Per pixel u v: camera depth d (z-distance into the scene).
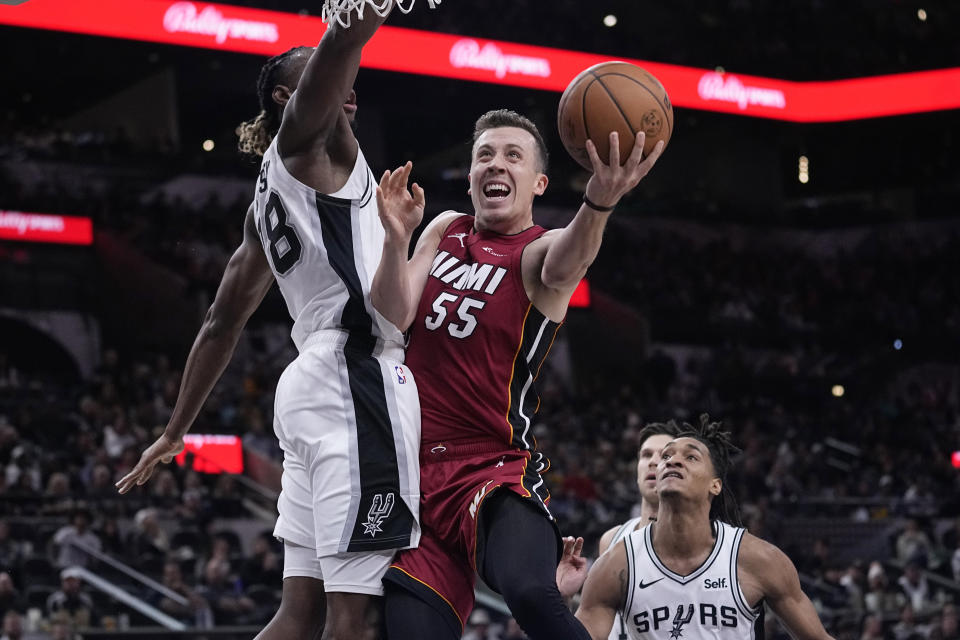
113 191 22.53
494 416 3.02
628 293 25.61
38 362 20.83
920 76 25.45
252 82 25.11
